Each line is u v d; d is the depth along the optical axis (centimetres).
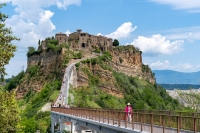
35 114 13925
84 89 18812
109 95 19500
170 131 3212
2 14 3916
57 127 11575
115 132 4466
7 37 3903
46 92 18562
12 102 4116
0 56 3784
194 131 2811
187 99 9956
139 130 3681
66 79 18200
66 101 15488
